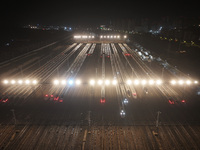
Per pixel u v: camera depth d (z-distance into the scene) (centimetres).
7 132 4494
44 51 13512
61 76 8338
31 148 3984
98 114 5272
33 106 5719
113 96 6322
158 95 6412
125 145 4056
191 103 5866
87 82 7594
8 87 7038
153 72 8906
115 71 9100
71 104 5834
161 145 4053
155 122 4875
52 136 4350
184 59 10488
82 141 4181
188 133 4431
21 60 10825
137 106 5706
